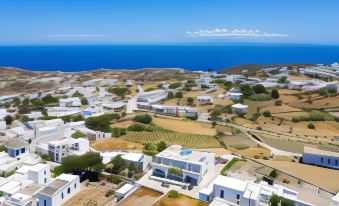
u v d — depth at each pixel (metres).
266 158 113.62
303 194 82.50
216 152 119.75
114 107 193.00
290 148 129.00
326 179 93.56
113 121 164.50
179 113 184.00
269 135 147.25
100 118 151.88
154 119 171.25
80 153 110.62
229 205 72.88
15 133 130.00
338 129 155.38
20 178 90.31
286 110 179.00
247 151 123.44
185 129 154.25
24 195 79.56
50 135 129.75
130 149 122.56
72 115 170.38
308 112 173.75
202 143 132.25
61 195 81.81
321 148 117.44
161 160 95.56
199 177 89.94
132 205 78.94
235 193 77.50
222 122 167.25
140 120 161.75
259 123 164.88
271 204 74.62
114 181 94.25
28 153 113.69
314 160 107.50
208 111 187.12
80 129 139.88
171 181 91.62
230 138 142.38
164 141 128.38
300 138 142.88
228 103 198.25
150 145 122.00
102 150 121.31
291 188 86.12
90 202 82.62
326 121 162.38
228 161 106.12
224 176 86.31
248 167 101.69
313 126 156.50
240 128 157.62
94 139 135.00
